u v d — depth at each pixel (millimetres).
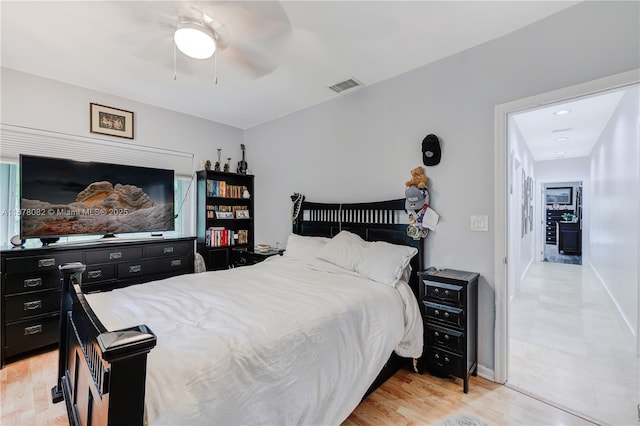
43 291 2512
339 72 2699
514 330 3055
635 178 2799
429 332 2184
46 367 2299
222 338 1246
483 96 2225
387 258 2342
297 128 3771
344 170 3232
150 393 921
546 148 5898
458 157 2361
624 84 1669
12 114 2705
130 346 772
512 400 1896
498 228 2152
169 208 3580
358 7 1817
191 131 3967
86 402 1201
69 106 3006
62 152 2980
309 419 1309
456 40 2191
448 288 2088
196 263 3631
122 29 2070
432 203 2514
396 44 2236
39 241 2807
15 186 2773
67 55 2445
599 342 2764
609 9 1712
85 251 2744
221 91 3166
